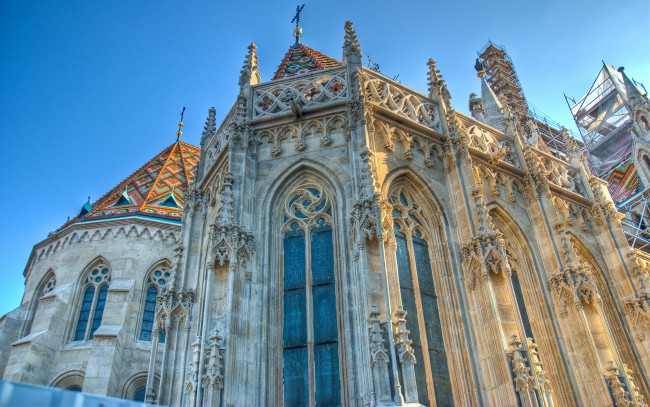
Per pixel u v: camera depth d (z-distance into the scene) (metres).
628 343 28.77
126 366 32.12
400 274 23.41
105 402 8.92
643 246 47.47
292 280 23.00
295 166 25.20
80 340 33.38
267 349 21.08
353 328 20.41
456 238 24.89
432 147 27.27
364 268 20.17
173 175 45.09
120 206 39.66
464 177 25.91
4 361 33.31
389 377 17.70
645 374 27.59
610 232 31.53
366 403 17.88
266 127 26.50
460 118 30.31
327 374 20.70
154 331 25.72
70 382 31.48
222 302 21.03
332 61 35.81
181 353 24.64
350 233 22.31
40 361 31.25
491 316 21.88
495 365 21.08
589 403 23.30
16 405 7.75
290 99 27.30
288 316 22.19
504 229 28.36
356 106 25.48
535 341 25.66
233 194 23.89
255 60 30.14
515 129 32.03
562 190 31.95
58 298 33.69
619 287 30.20
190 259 27.41
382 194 23.30
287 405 20.33
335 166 24.70
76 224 37.28
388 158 25.61
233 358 19.62
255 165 25.52
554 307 26.02
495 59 75.25
